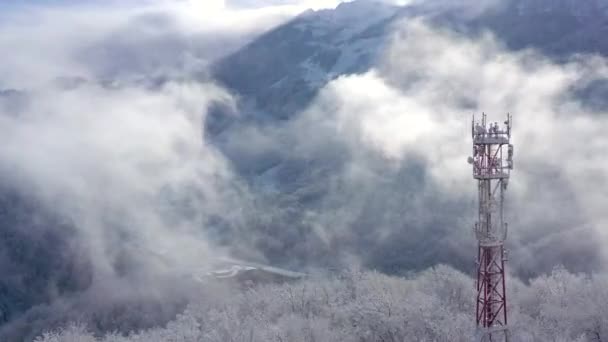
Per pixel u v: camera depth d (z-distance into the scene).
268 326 74.69
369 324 71.75
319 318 78.19
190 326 79.25
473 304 81.69
